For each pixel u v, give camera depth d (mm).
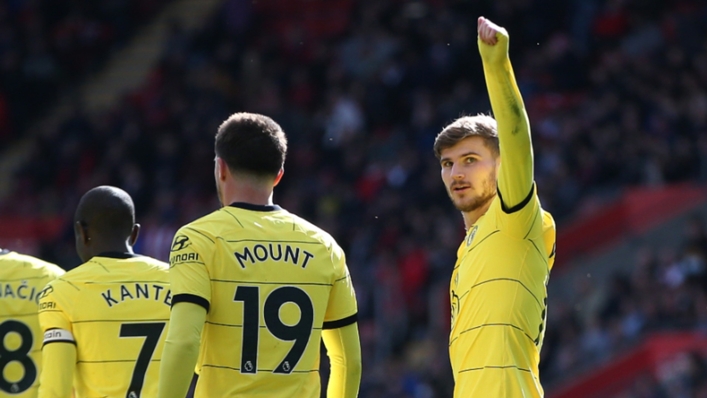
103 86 87750
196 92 79500
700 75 69000
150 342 16438
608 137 64625
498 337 13945
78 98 87250
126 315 16422
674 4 75500
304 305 13930
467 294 14352
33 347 18953
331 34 82500
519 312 14016
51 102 86812
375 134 72250
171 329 13148
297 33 83125
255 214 14047
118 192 17125
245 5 84938
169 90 80438
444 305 55406
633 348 52375
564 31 75875
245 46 83250
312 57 81438
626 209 61438
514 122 13297
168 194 69188
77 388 16531
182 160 74125
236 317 13578
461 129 14781
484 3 78000
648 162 62969
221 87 80500
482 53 13367
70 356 16219
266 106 78000
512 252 14070
